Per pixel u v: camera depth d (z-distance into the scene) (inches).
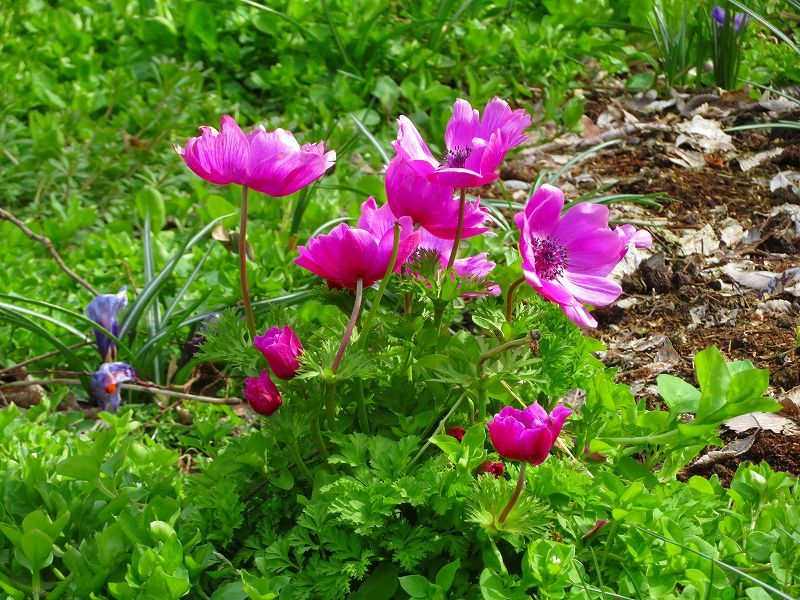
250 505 27.3
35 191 49.6
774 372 35.6
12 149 51.8
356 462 25.9
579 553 25.9
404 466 25.8
